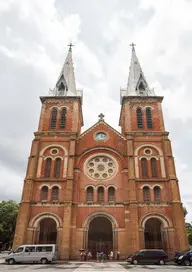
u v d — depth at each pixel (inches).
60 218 1230.9
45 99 1684.3
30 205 1261.1
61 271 718.5
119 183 1347.2
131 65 2049.7
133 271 732.0
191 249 1072.2
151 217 1230.3
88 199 1318.9
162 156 1414.9
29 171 1347.2
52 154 1439.5
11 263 1036.5
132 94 1749.5
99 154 1437.0
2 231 2218.3
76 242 1186.0
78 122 1660.9
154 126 1557.6
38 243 1195.9
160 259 1022.4
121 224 1224.8
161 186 1311.5
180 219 1193.4
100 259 1136.8
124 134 1656.0
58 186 1322.6
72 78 1945.1
